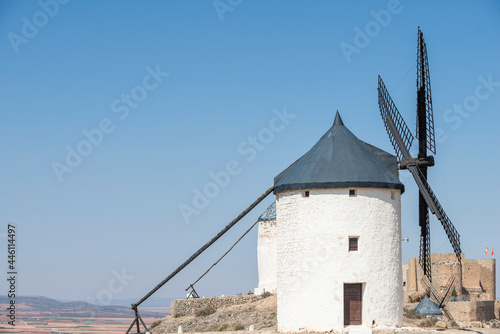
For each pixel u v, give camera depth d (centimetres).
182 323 5022
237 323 4572
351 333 3033
